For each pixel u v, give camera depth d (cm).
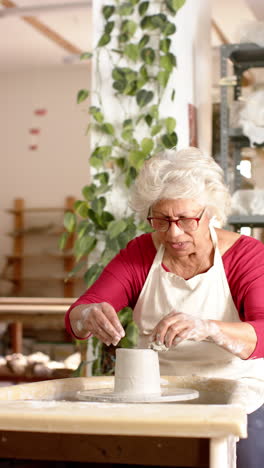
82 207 321
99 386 165
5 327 617
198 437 99
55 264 915
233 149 355
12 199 947
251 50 331
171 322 152
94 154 322
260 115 316
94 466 108
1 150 955
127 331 299
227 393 150
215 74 491
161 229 181
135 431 96
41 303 417
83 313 179
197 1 352
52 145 940
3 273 927
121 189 321
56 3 697
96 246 321
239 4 634
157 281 197
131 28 323
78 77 933
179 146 322
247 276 187
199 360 190
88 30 784
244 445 160
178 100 322
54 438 105
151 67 322
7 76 958
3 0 692
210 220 190
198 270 194
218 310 190
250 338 163
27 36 809
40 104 945
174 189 173
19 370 419
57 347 503
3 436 107
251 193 317
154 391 147
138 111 324
